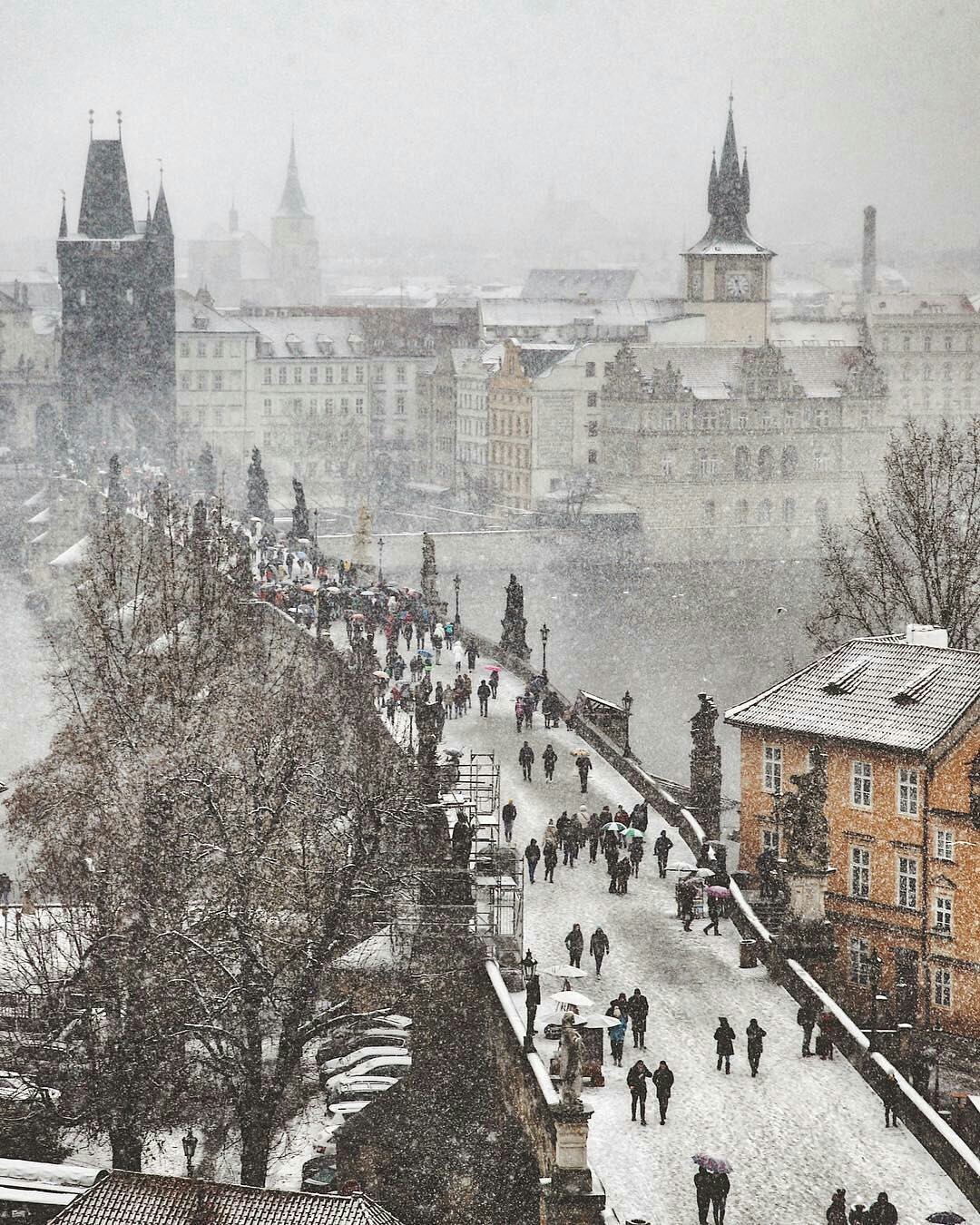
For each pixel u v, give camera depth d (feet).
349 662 587.27
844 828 473.67
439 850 382.42
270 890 354.74
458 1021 361.92
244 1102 333.62
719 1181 291.79
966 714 460.55
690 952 401.08
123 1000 345.92
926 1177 309.83
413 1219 338.95
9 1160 310.24
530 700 576.20
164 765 403.95
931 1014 456.04
